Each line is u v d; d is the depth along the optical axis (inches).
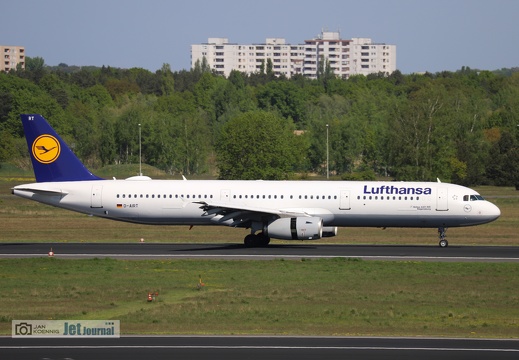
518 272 6939.0
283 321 4928.6
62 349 4165.8
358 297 5782.5
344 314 5157.5
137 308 5378.9
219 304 5487.2
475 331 4702.3
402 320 5002.5
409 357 4037.9
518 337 4534.9
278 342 4345.5
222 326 4771.2
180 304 5497.1
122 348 4188.0
